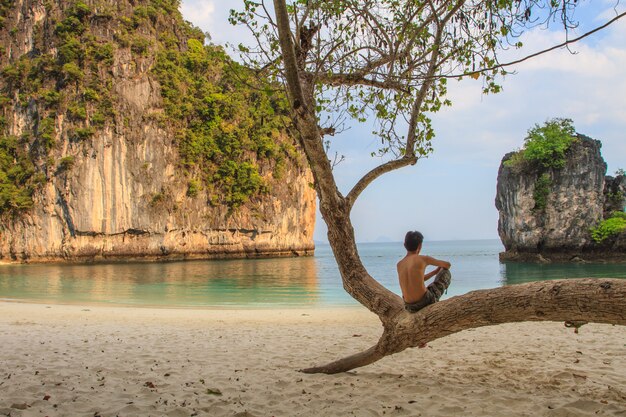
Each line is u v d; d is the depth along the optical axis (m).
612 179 50.28
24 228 65.75
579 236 47.00
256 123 80.81
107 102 67.81
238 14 5.67
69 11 70.81
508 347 8.11
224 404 5.04
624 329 9.86
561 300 3.80
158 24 77.75
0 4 78.94
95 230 65.88
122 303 19.20
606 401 4.89
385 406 4.92
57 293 24.34
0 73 75.31
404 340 5.02
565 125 48.16
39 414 4.64
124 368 6.66
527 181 48.34
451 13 5.58
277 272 43.09
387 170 5.74
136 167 68.50
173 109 72.88
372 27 6.07
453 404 4.90
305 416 4.67
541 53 4.34
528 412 4.63
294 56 4.52
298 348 8.44
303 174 85.75
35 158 67.12
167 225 70.06
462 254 82.19
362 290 5.23
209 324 12.27
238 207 77.31
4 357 7.40
